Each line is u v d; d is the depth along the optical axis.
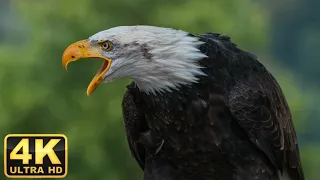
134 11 20.66
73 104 20.78
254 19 21.91
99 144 19.86
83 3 20.42
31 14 21.23
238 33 21.47
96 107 20.34
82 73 20.92
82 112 20.47
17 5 22.19
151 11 20.56
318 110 37.41
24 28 27.27
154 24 20.20
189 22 19.75
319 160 23.09
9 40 43.22
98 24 20.48
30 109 20.88
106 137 20.09
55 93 20.92
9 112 20.89
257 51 23.97
